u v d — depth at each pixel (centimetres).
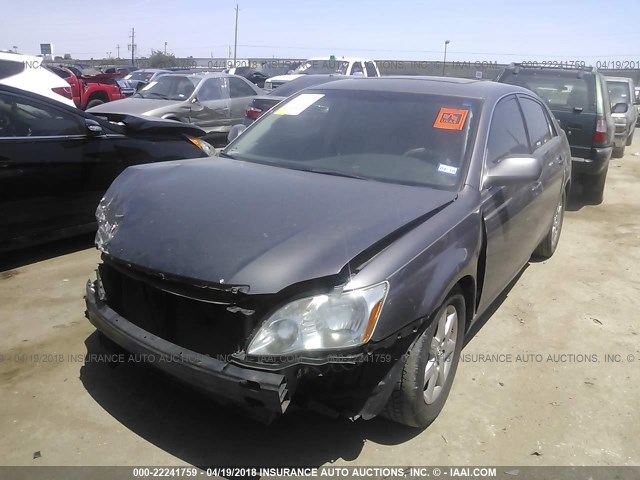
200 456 283
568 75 847
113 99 1644
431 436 307
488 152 368
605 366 384
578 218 771
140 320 283
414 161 354
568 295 502
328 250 256
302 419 312
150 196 312
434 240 287
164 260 263
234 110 1237
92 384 335
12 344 377
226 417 311
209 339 256
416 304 265
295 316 245
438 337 305
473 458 292
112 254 285
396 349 265
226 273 248
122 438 293
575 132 802
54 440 289
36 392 326
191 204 297
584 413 333
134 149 572
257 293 242
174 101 1131
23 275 492
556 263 584
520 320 449
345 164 362
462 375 367
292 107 425
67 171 520
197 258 258
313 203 296
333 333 244
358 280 251
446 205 315
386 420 317
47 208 513
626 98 1614
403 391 279
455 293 310
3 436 291
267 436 299
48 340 384
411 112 386
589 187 841
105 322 294
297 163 372
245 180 331
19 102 494
